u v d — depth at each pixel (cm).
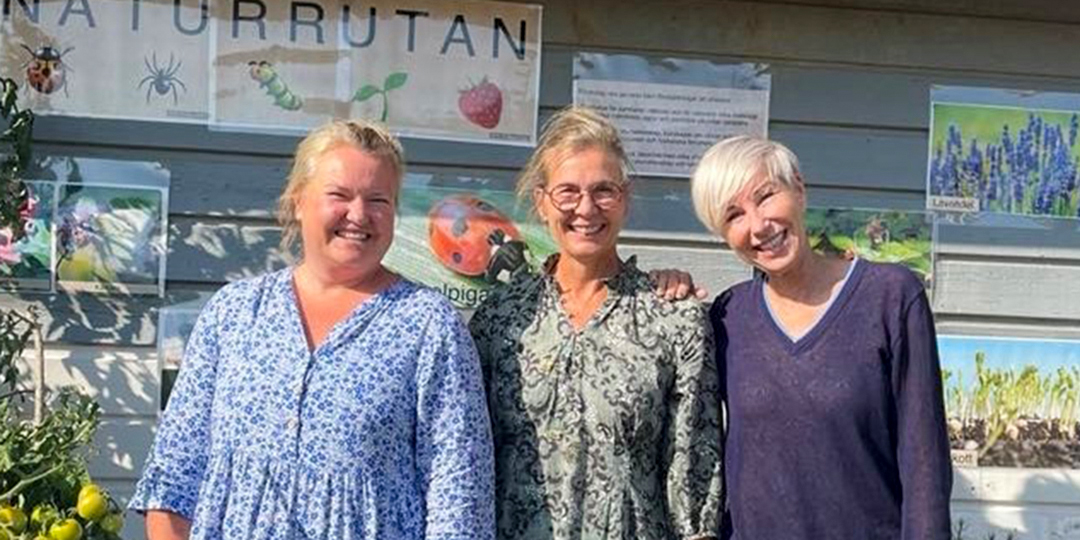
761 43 353
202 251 333
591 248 228
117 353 330
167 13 330
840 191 357
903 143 359
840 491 216
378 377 211
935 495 211
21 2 324
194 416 219
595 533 222
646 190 349
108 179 328
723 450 232
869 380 216
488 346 234
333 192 214
